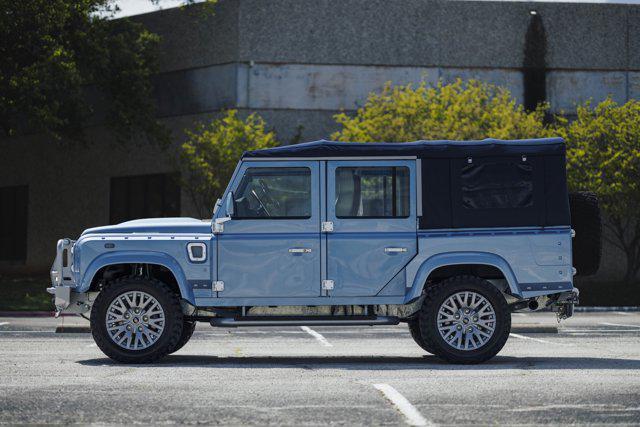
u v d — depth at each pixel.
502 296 12.43
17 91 31.89
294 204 12.77
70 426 7.50
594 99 39.25
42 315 27.94
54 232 44.19
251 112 37.66
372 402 8.72
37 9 32.47
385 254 12.69
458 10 38.59
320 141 12.84
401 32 38.31
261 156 12.81
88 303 13.13
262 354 14.56
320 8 38.03
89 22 35.78
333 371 11.40
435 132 33.12
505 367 11.91
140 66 37.62
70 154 43.44
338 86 38.03
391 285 12.69
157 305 12.58
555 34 39.06
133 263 12.91
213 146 34.53
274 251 12.70
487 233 12.62
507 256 12.60
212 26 38.38
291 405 8.54
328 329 20.36
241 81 37.59
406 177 12.77
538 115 36.09
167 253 12.70
